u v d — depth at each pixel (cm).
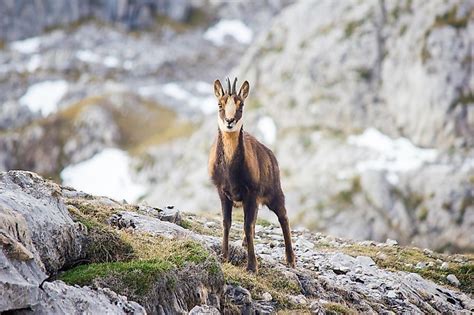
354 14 10900
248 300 1377
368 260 2058
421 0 10600
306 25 11212
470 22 10194
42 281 1011
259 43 11638
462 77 9894
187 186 9800
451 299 1955
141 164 11494
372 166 9175
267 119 10481
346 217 8488
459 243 8325
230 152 1523
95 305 1059
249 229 1568
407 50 10262
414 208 8644
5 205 1105
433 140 9688
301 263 1912
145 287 1179
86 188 11344
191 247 1384
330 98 10331
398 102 10094
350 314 1508
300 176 9306
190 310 1230
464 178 8875
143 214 1831
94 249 1286
